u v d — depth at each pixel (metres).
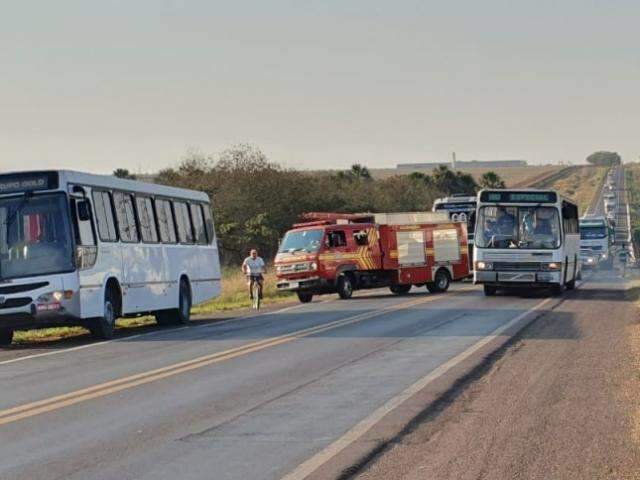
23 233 62.59
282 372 45.25
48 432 32.34
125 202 71.25
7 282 61.94
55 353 58.25
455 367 45.25
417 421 32.78
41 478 25.94
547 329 62.94
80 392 40.75
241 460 27.58
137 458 28.14
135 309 71.12
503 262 97.94
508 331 61.69
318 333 63.50
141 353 55.75
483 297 98.44
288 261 106.69
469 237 142.25
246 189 178.88
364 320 73.06
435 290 116.00
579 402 35.81
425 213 115.88
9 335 66.81
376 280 110.56
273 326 71.00
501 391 38.53
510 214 98.31
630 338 57.25
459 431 30.91
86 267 63.69
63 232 62.47
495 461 26.75
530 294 102.50
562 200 99.19
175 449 29.25
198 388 41.06
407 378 42.22
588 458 27.05
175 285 78.81
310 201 184.75
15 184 62.97
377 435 30.42
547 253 97.31
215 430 31.98
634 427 31.17
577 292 105.12
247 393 39.41
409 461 27.00
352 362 48.16
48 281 61.88
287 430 31.67
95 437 31.31
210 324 77.44
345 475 25.48
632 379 41.19
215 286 88.75
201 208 87.25
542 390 38.59
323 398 37.66
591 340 56.38
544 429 30.97
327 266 106.12
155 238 75.88
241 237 170.88
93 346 61.72
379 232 110.69
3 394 41.19
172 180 188.12
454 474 25.41
